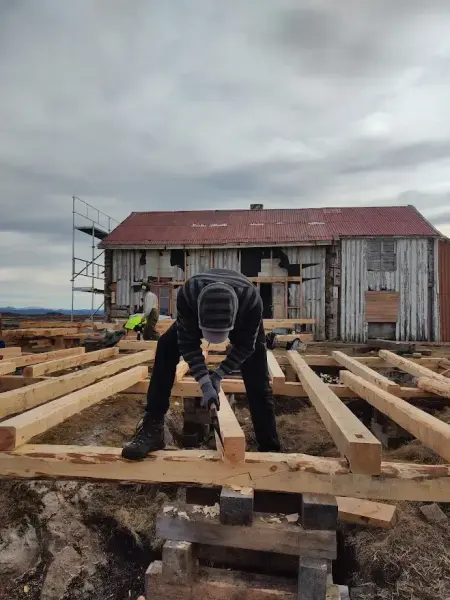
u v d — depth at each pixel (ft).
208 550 8.14
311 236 51.57
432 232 50.29
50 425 8.68
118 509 10.74
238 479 7.39
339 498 10.53
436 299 49.93
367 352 34.01
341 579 9.48
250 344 7.77
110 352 19.98
